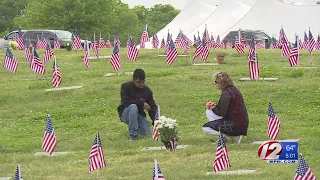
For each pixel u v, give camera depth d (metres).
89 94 24.33
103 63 33.03
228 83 16.66
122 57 34.94
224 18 61.97
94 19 79.94
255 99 22.73
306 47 37.47
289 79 25.98
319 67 28.25
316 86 23.94
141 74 17.97
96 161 13.24
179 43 42.69
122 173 13.83
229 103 16.44
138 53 35.03
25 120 21.58
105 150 16.56
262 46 47.25
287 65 29.55
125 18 108.12
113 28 85.88
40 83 26.69
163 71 28.27
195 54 31.41
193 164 14.27
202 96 23.44
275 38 50.22
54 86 25.56
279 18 56.53
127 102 17.89
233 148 15.90
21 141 18.62
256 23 56.72
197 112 21.50
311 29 55.22
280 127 18.66
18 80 28.36
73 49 40.62
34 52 28.00
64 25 79.00
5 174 14.35
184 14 66.19
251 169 13.62
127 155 15.87
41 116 21.81
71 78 27.94
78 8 79.19
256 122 19.53
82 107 22.77
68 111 22.17
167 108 22.03
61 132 19.69
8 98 24.42
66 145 17.64
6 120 21.77
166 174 13.35
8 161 15.88
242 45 34.22
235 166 13.80
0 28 114.94
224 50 36.00
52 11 79.69
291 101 22.41
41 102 23.72
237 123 16.42
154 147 16.62
